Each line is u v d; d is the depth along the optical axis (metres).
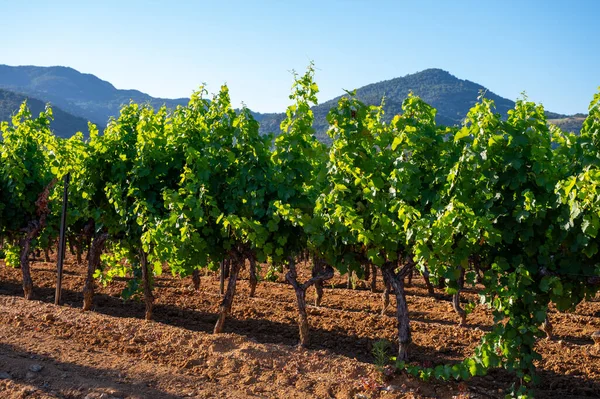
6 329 8.17
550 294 6.46
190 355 7.42
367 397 6.25
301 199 8.39
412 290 15.29
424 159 7.18
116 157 10.37
